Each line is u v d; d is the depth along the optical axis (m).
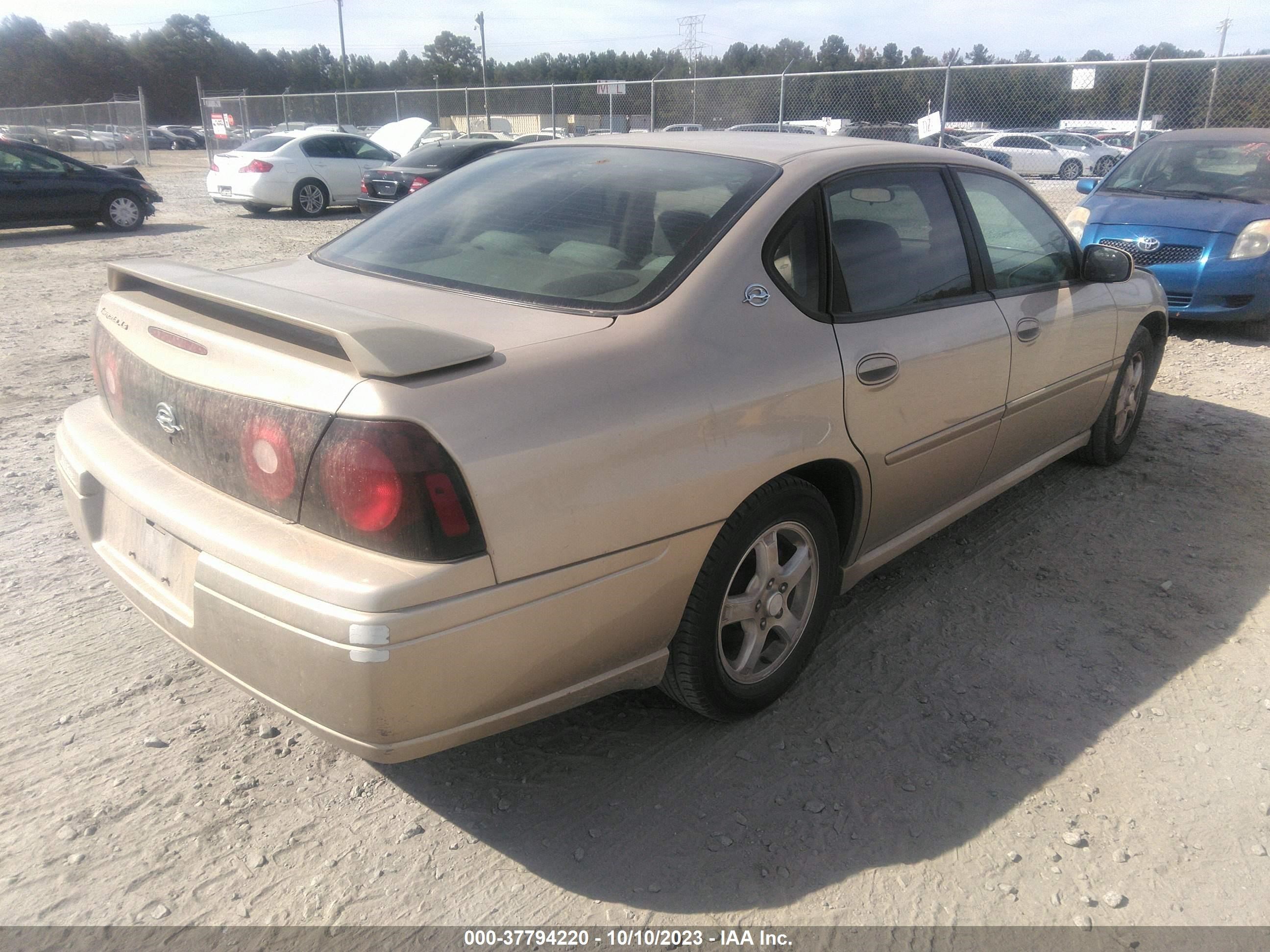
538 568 1.91
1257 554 3.77
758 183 2.64
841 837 2.25
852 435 2.62
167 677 2.82
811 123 17.22
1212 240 7.30
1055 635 3.15
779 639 2.73
